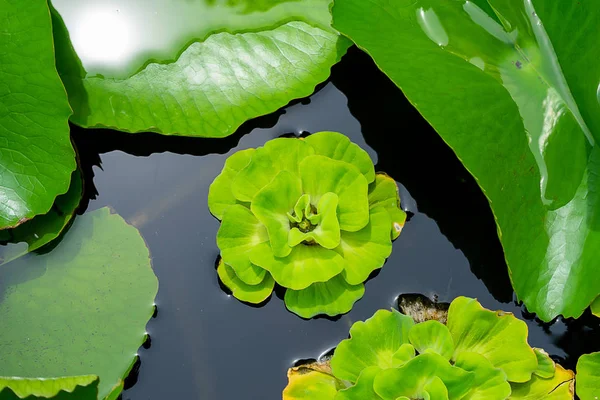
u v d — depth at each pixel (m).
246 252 1.39
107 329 1.38
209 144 1.45
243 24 1.43
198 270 1.41
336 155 1.42
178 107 1.42
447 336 1.36
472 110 1.38
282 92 1.43
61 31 1.41
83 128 1.44
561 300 1.37
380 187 1.42
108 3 1.42
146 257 1.40
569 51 1.39
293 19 1.43
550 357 1.39
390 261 1.41
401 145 1.45
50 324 1.38
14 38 1.37
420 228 1.43
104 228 1.41
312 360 1.39
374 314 1.38
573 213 1.38
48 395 1.30
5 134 1.38
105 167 1.44
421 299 1.40
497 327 1.38
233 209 1.40
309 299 1.39
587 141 1.39
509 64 1.40
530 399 1.37
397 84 1.37
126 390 1.38
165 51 1.42
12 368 1.37
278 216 1.39
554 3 1.39
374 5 1.40
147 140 1.44
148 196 1.43
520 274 1.37
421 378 1.35
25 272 1.40
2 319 1.38
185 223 1.42
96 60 1.41
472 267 1.41
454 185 1.44
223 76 1.42
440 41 1.40
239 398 1.38
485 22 1.41
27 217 1.38
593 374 1.37
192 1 1.42
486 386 1.36
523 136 1.38
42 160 1.38
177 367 1.39
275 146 1.40
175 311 1.40
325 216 1.38
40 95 1.38
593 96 1.38
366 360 1.37
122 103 1.41
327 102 1.46
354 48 1.46
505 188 1.37
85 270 1.40
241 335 1.40
